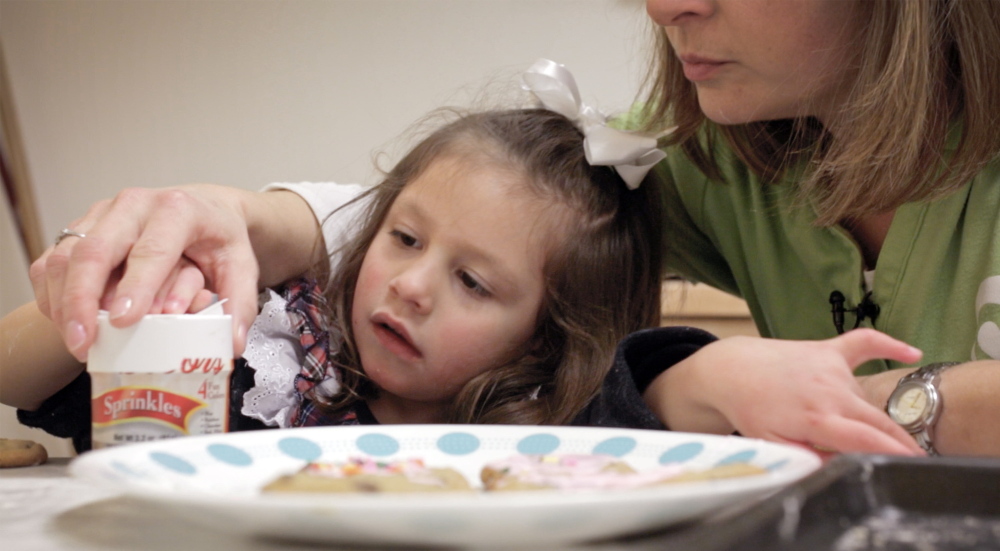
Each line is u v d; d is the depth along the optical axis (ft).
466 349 3.34
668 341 2.43
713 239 4.13
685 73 3.21
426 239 3.39
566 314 3.57
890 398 2.27
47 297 2.24
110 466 1.32
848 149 2.90
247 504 1.03
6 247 6.58
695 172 4.01
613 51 6.60
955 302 3.10
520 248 3.42
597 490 1.28
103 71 7.15
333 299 3.52
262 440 1.66
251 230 3.14
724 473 1.34
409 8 6.85
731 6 2.90
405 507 1.01
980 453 2.10
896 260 3.22
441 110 4.69
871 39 2.86
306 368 3.24
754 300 4.09
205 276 2.52
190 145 7.18
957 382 2.19
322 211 3.70
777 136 3.60
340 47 6.97
